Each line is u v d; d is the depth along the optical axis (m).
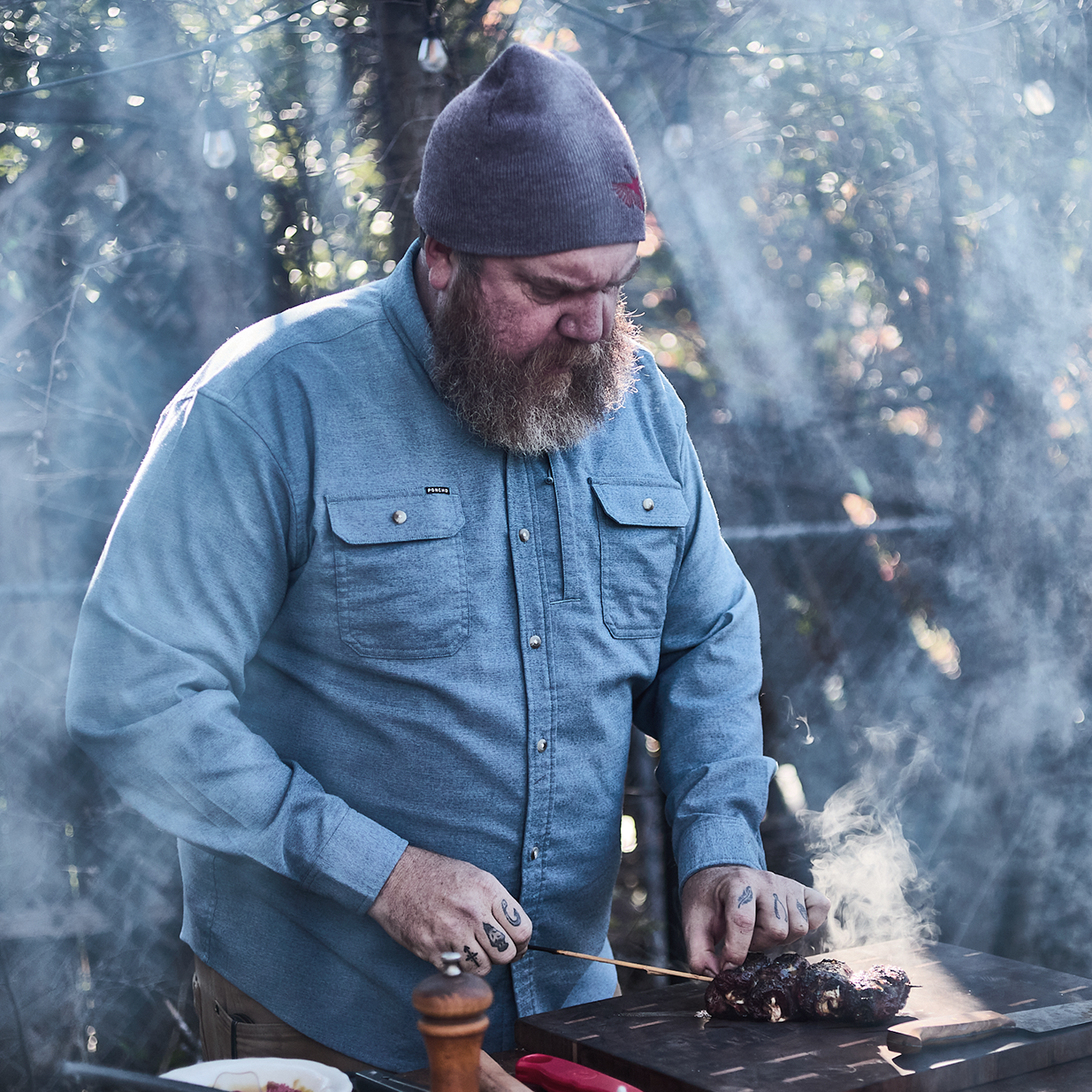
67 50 2.83
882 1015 1.27
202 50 2.52
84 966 2.73
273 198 3.03
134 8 2.85
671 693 1.67
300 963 1.47
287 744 1.47
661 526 1.60
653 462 1.63
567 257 1.32
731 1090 1.12
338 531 1.41
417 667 1.43
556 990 1.57
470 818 1.46
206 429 1.41
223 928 1.52
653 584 1.60
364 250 3.08
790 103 3.25
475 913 1.30
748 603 1.76
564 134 1.32
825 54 3.10
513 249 1.33
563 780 1.51
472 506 1.47
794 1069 1.17
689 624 1.71
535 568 1.49
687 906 1.50
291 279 3.07
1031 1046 1.21
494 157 1.32
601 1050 1.23
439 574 1.43
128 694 1.36
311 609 1.44
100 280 2.88
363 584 1.42
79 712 1.38
